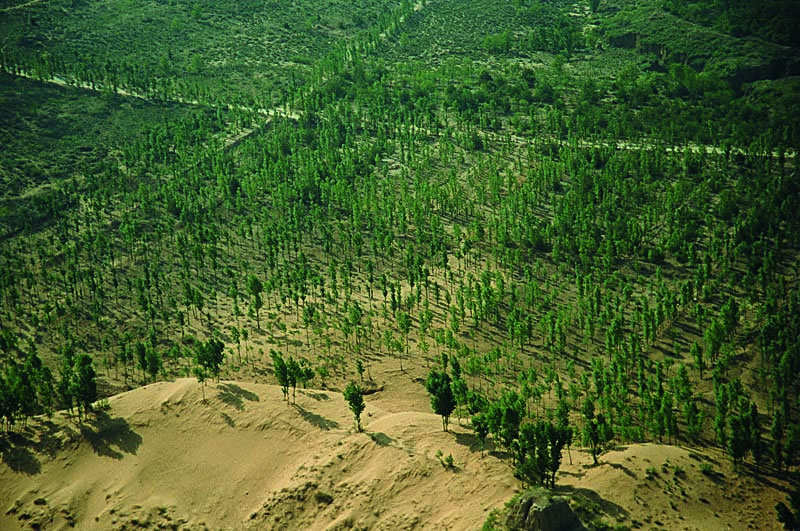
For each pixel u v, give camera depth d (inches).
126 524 5526.6
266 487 5693.9
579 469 5418.3
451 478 5300.2
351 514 5251.0
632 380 7229.3
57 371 7824.8
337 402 6476.4
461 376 7450.8
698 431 6195.9
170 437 6151.6
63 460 5984.3
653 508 4938.5
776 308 7628.0
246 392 6520.7
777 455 5575.8
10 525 5580.7
